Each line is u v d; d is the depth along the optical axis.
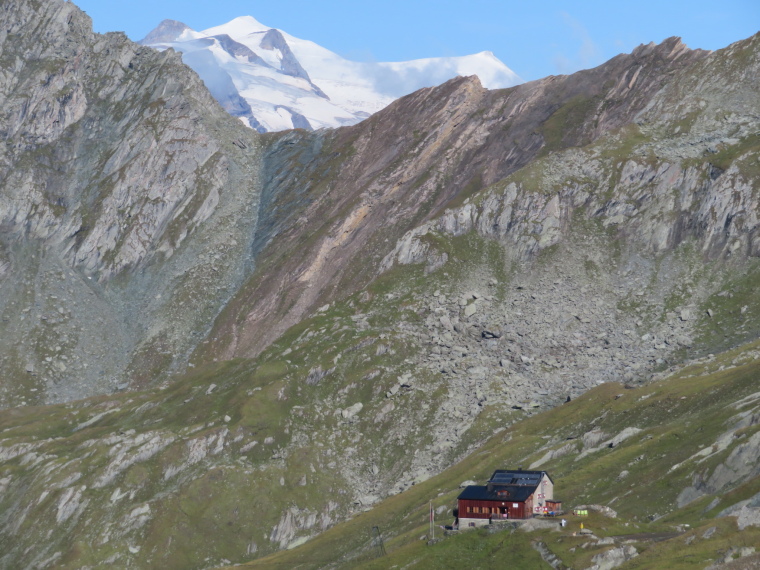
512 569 153.75
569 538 154.88
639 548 143.50
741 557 125.31
